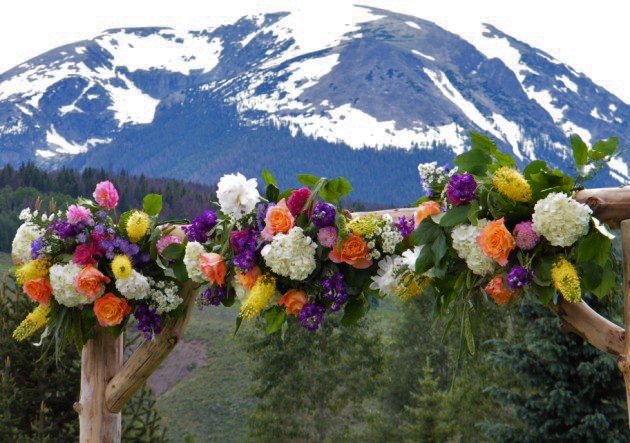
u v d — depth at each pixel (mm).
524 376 12500
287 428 24828
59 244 3934
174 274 3908
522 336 13773
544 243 2895
